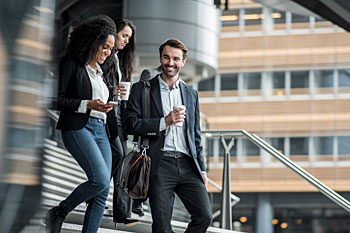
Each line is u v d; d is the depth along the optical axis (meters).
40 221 1.95
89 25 4.08
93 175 3.87
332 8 12.06
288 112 25.59
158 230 4.08
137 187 4.09
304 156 25.42
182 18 14.21
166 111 4.30
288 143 25.66
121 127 5.00
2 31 1.78
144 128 4.13
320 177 25.23
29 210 1.88
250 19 26.03
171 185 4.19
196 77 15.57
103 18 4.14
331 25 25.48
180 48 4.34
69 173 8.26
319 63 25.50
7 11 1.79
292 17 25.75
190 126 4.30
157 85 4.37
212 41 14.83
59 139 8.38
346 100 25.27
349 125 25.11
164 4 14.09
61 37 13.48
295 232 25.89
